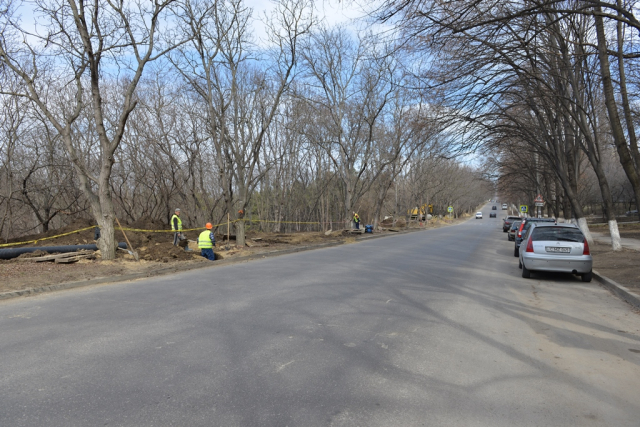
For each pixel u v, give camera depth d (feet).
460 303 28.40
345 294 30.42
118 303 27.73
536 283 38.06
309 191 174.29
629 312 26.94
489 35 34.06
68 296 30.55
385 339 20.01
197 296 29.78
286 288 32.71
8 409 12.68
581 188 162.20
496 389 14.61
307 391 14.14
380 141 130.82
